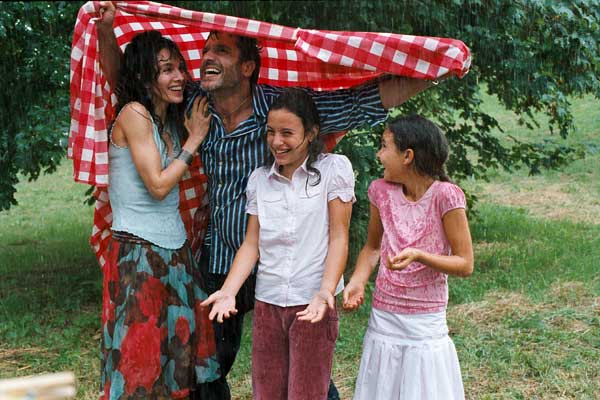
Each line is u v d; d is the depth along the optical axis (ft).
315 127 12.06
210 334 13.35
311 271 12.00
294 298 12.00
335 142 13.80
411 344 11.76
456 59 11.81
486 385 17.85
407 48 11.93
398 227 11.93
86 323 23.40
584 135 57.06
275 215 12.10
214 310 11.66
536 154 29.78
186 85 13.52
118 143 12.55
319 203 12.00
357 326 22.41
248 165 13.03
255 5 23.75
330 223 12.09
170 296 12.76
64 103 22.89
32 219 42.83
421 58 11.94
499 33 25.39
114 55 12.79
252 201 12.46
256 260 12.55
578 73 26.50
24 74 23.66
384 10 23.50
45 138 21.85
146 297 12.50
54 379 5.95
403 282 11.80
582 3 25.30
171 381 12.87
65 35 24.58
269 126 11.92
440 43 11.83
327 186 12.03
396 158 11.74
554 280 26.50
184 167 12.60
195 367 13.11
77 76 12.48
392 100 12.89
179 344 12.85
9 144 23.81
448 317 23.03
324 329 12.00
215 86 12.71
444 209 11.58
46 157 22.72
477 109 29.76
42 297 26.76
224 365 14.38
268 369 12.30
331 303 11.44
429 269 11.73
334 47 12.15
